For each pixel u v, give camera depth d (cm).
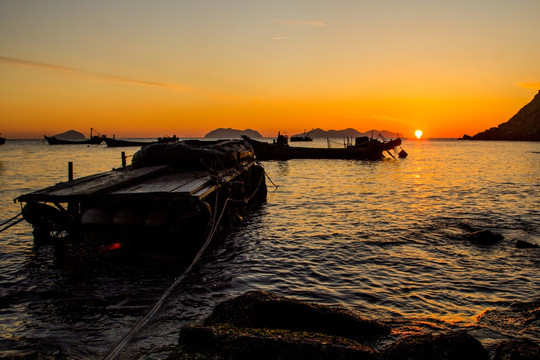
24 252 1248
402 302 861
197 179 1422
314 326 659
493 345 671
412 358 534
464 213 1922
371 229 1584
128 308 840
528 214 1880
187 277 1030
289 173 4356
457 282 983
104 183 1255
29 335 720
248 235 1512
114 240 1201
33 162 6122
